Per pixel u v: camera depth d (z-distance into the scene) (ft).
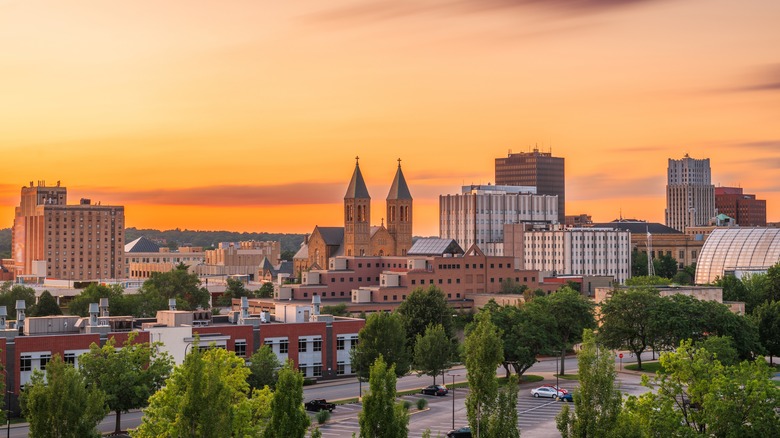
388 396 429.79
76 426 436.35
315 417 642.63
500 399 439.63
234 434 444.14
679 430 432.25
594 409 417.69
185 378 425.28
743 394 435.94
